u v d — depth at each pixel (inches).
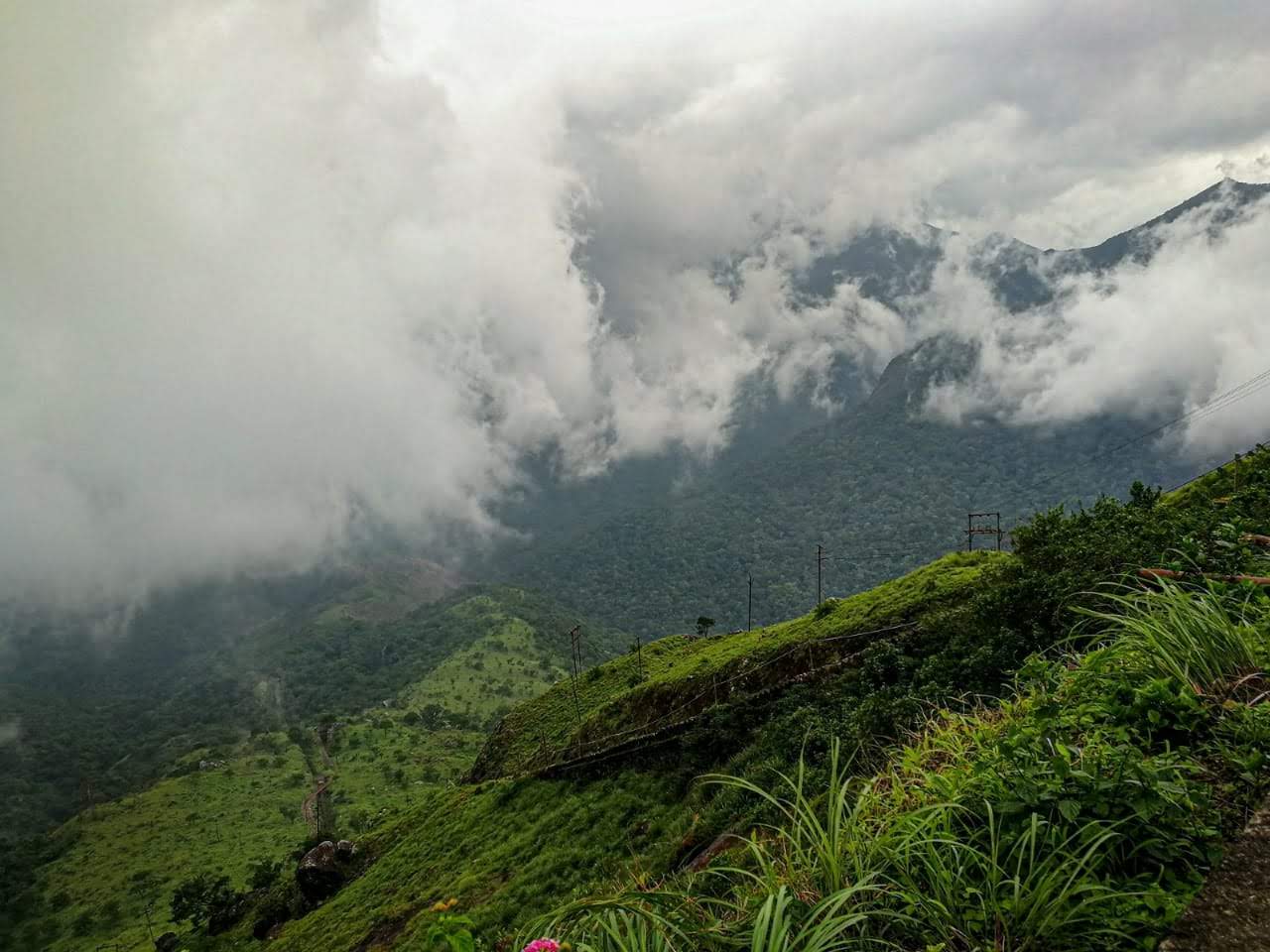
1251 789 153.9
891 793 210.4
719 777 204.5
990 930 141.5
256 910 2837.1
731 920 170.2
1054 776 165.9
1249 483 561.0
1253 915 120.4
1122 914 130.6
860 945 145.4
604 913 166.1
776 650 1491.1
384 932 1411.2
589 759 1664.6
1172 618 216.8
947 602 1227.9
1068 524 677.9
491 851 1513.3
